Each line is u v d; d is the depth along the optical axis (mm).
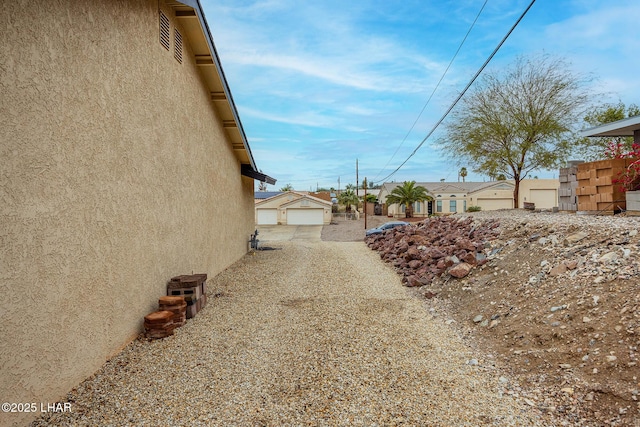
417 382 3883
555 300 4910
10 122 2994
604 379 3330
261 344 4938
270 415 3297
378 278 9469
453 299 6828
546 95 14547
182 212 7086
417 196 38938
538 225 8164
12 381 2932
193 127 7832
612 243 5688
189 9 6879
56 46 3574
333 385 3834
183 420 3213
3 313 2863
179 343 4961
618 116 17734
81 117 3939
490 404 3432
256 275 9781
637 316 3793
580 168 9625
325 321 5906
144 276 5414
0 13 2928
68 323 3643
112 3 4633
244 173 13273
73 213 3764
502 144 15406
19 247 3041
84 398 3543
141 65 5422
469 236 10305
